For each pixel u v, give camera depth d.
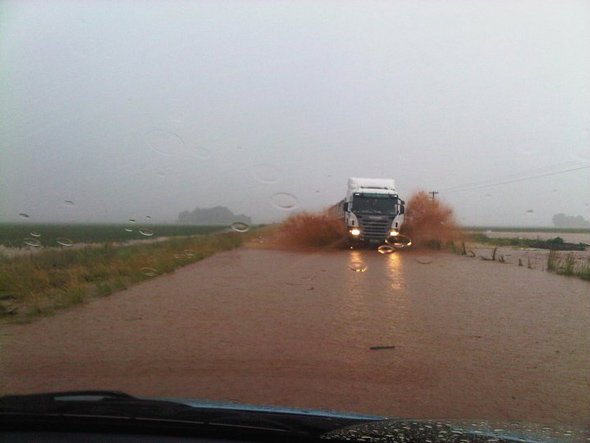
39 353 7.38
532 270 19.30
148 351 7.50
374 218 28.00
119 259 19.19
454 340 8.34
